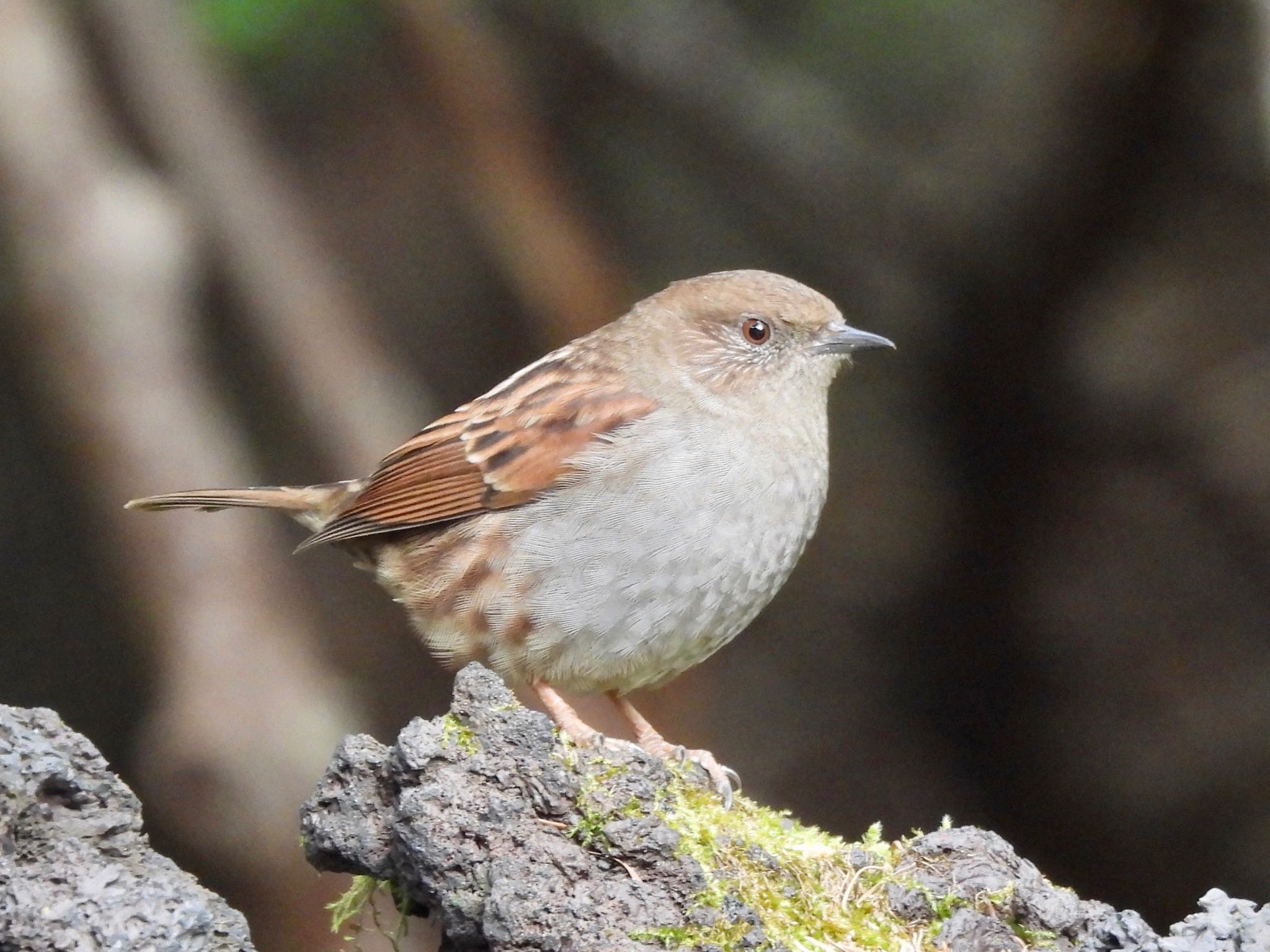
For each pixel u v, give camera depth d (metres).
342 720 10.98
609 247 14.27
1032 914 5.24
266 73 14.66
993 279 14.20
